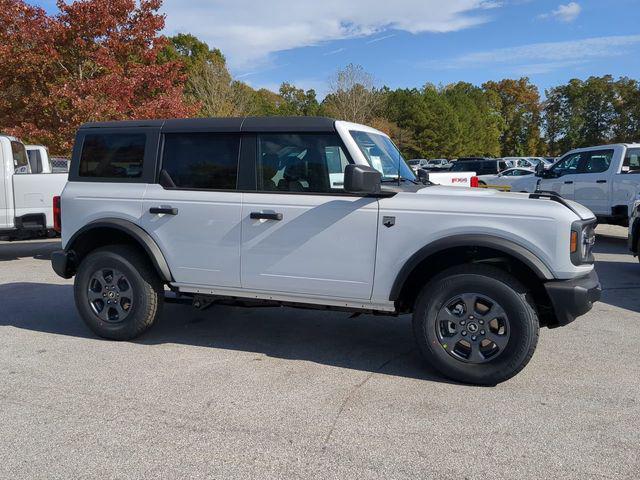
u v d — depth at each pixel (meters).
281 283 4.79
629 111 71.62
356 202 4.52
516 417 3.76
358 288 4.55
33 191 9.53
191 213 5.02
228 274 4.95
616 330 5.79
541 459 3.22
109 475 3.08
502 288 4.14
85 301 5.42
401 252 4.40
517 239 4.15
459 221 4.27
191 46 50.56
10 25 13.59
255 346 5.30
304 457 3.26
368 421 3.71
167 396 4.12
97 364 4.78
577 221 4.14
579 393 4.16
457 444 3.40
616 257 10.43
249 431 3.58
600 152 12.26
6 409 3.90
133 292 5.27
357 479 3.03
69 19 13.73
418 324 4.40
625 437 3.48
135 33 14.44
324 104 52.25
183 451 3.33
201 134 5.07
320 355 5.05
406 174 5.32
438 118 64.50
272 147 4.84
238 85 40.84
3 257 10.78
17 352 5.09
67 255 5.58
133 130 5.32
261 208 4.78
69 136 13.84
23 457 3.26
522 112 89.44
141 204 5.20
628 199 11.30
